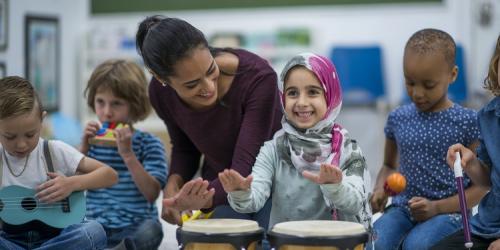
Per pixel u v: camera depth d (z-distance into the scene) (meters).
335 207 2.37
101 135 3.15
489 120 2.56
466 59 6.58
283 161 2.53
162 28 2.48
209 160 3.02
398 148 2.99
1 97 2.59
